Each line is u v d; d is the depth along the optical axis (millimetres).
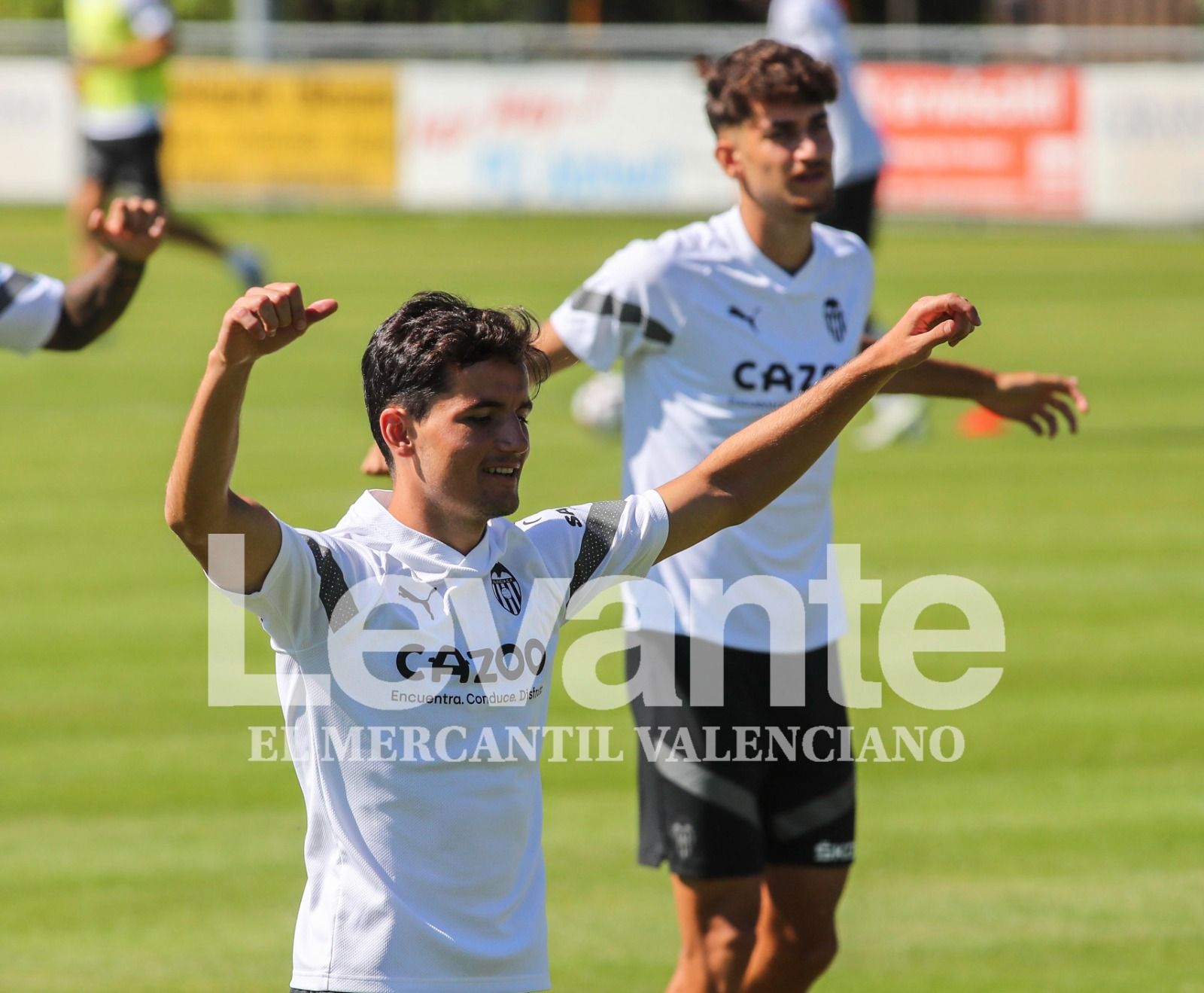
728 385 16234
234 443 10344
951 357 51156
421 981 10750
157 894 19188
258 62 82188
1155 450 40906
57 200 79938
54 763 22828
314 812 11039
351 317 55625
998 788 22266
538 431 42375
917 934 18312
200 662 26734
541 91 80438
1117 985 17031
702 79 20062
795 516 15820
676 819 15586
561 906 19078
